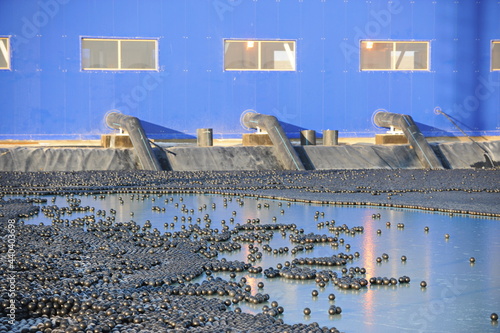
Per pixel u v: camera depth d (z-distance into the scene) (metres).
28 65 29.22
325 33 31.66
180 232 13.23
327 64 31.73
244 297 8.70
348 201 18.22
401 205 17.44
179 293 8.93
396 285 9.57
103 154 27.16
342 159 28.64
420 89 32.47
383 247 12.17
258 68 31.39
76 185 22.22
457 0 32.47
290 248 12.16
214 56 30.83
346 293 9.16
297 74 31.52
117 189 21.17
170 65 30.48
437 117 32.59
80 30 29.59
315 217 15.66
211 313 7.79
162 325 7.29
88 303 7.96
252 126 29.98
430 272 10.30
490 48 32.84
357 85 31.98
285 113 31.52
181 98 30.64
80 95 29.77
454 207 16.86
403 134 30.34
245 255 11.55
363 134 32.06
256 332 7.00
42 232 13.19
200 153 27.84
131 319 7.51
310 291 9.26
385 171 26.89
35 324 7.40
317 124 31.73
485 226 14.46
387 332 7.58
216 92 30.92
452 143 30.36
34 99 29.33
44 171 25.81
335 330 7.22
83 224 14.66
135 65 30.42
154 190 20.91
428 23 32.34
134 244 12.23
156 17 30.23
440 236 13.27
